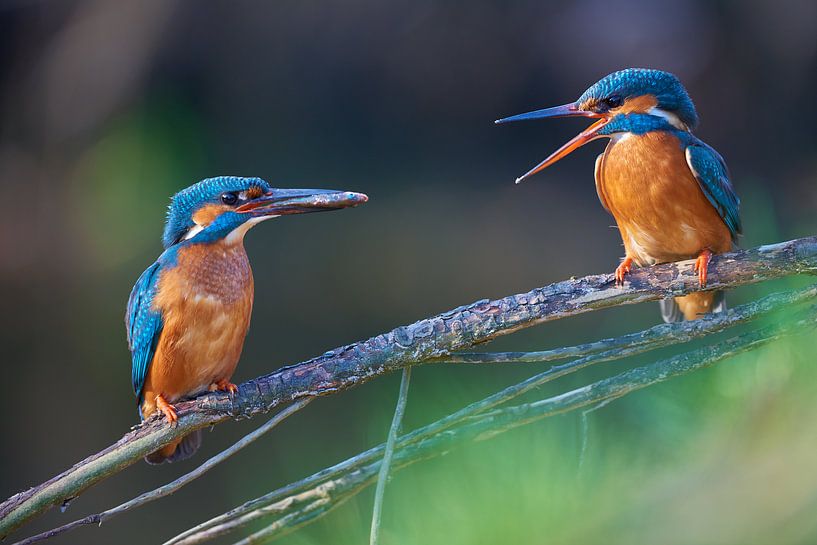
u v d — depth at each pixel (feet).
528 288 51.11
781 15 67.36
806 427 5.60
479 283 52.80
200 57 76.48
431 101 80.48
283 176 77.20
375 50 79.36
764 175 63.67
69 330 49.57
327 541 12.91
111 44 73.97
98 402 40.24
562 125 77.30
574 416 13.19
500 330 15.30
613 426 12.75
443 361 15.21
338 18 78.18
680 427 9.47
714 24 70.18
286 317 49.75
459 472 9.17
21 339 48.29
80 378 42.93
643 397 10.05
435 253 58.70
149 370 20.34
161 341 19.86
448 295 51.13
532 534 7.69
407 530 9.05
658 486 6.22
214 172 75.61
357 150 80.48
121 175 71.36
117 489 33.91
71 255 63.93
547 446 9.45
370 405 33.99
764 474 5.51
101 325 49.88
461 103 79.97
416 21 78.33
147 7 73.97
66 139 74.02
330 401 37.47
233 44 77.00
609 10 73.36
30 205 70.59
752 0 68.18
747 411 6.50
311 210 20.43
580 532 6.41
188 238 20.54
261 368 42.37
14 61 75.05
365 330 46.93
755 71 69.21
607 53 73.26
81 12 74.43
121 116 74.08
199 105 77.25
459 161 79.20
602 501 6.80
